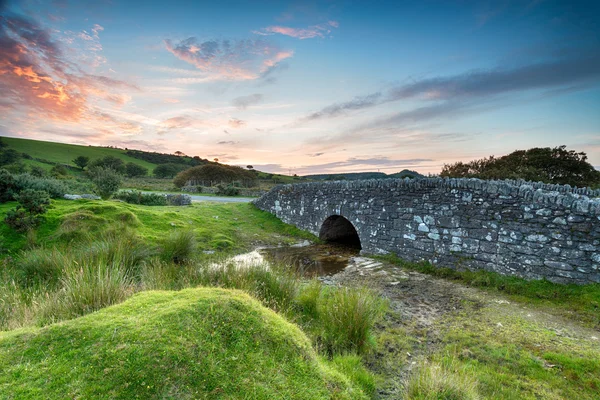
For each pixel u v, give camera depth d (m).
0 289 4.97
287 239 13.34
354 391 2.84
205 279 5.71
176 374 1.95
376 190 10.78
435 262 8.97
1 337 2.18
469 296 6.76
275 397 2.12
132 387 1.83
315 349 3.97
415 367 4.02
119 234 8.46
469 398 3.11
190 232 8.97
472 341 4.70
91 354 2.00
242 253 10.84
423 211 9.34
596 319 5.32
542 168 20.34
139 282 5.82
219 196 29.17
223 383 2.03
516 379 3.76
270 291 5.62
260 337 2.46
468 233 8.28
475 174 20.22
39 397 1.70
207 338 2.25
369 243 11.04
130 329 2.20
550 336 4.80
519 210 7.31
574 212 6.45
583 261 6.29
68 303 3.80
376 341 4.63
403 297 6.75
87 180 23.25
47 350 2.05
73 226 8.50
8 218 7.95
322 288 6.85
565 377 3.79
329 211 12.80
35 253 6.61
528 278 7.05
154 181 52.84
